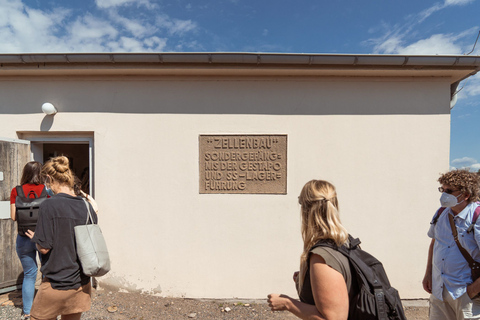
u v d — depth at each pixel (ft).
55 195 7.13
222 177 12.25
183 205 12.23
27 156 12.55
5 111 12.42
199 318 10.76
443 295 7.00
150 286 12.20
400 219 12.21
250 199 12.21
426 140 12.22
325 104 12.30
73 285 6.76
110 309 10.94
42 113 12.41
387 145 12.25
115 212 12.25
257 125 12.30
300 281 4.94
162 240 12.22
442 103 12.20
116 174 12.29
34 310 6.72
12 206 9.86
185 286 12.17
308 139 12.30
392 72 11.76
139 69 11.60
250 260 12.21
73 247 6.81
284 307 4.88
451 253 6.84
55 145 21.08
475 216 6.52
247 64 11.37
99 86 12.37
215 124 12.32
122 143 12.33
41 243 6.56
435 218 7.73
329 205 4.81
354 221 12.22
